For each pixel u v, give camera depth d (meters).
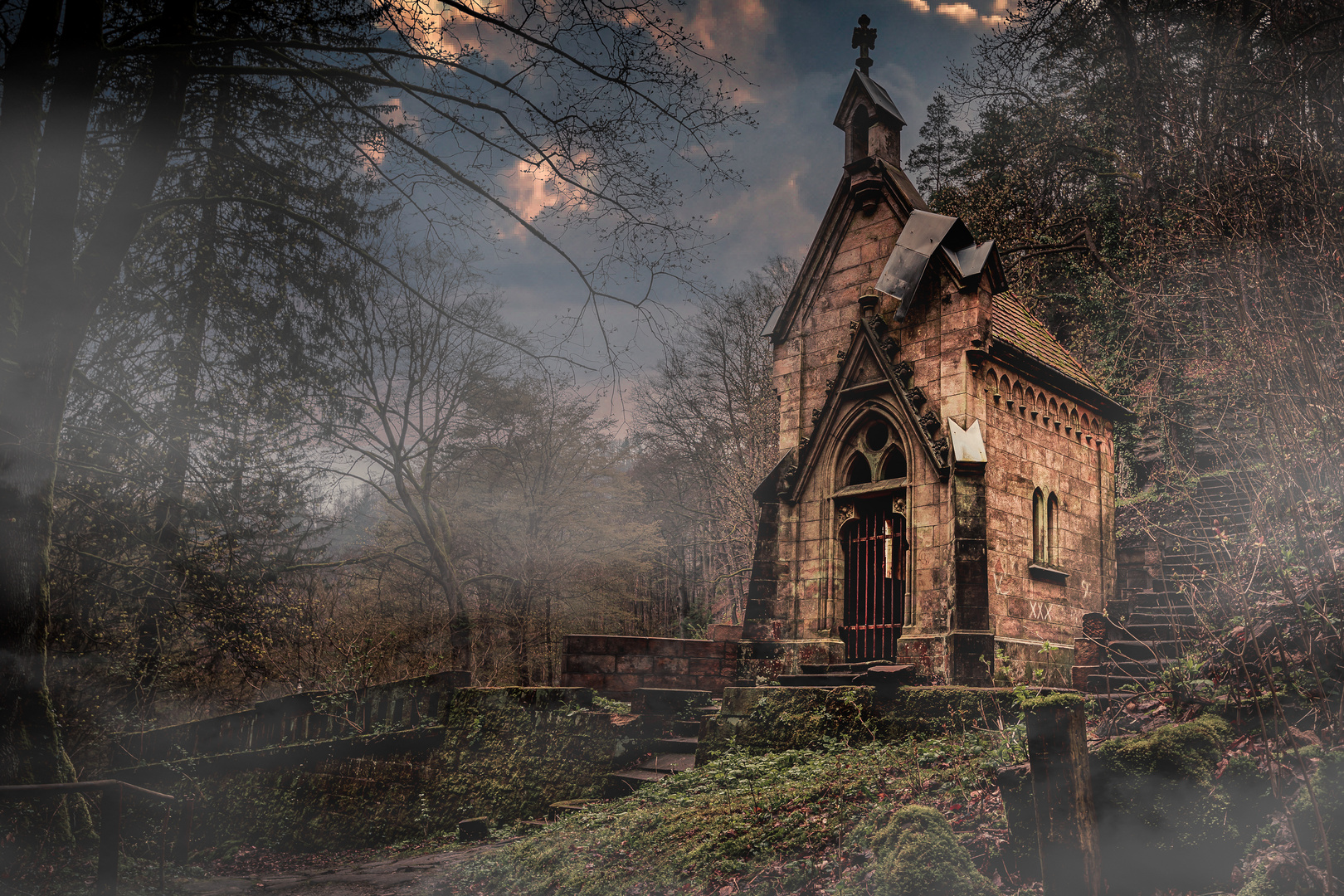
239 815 13.63
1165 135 18.98
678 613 39.12
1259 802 4.53
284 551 16.80
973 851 5.23
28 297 8.96
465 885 7.91
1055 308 25.16
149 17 10.51
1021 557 13.60
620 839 7.68
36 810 8.47
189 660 15.96
